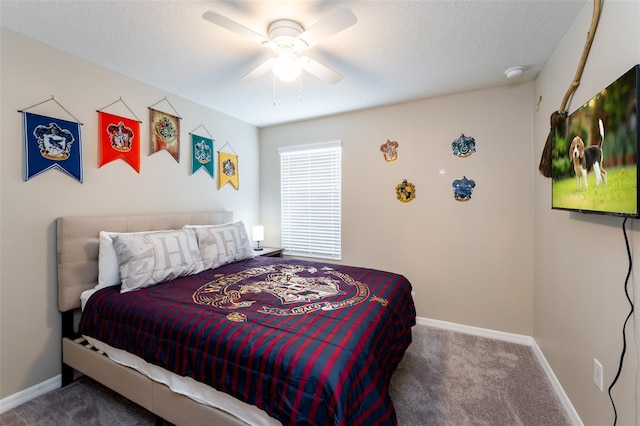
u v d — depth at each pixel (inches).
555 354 76.6
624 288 46.7
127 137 93.1
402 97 112.3
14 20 64.6
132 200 94.9
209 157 124.2
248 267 99.8
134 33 70.1
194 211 117.7
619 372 48.2
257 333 50.6
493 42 74.2
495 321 105.2
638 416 43.3
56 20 64.7
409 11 62.2
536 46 76.0
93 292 75.9
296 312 59.7
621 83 42.3
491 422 63.6
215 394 51.1
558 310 74.9
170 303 64.9
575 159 57.4
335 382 40.4
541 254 89.7
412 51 78.7
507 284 103.3
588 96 57.6
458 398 71.4
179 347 54.7
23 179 70.7
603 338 53.2
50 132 75.1
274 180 152.3
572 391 65.6
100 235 80.7
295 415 40.4
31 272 72.3
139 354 59.9
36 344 73.2
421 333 108.7
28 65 71.3
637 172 39.1
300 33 65.4
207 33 70.3
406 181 119.0
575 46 64.9
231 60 83.6
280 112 130.5
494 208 104.6
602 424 53.3
